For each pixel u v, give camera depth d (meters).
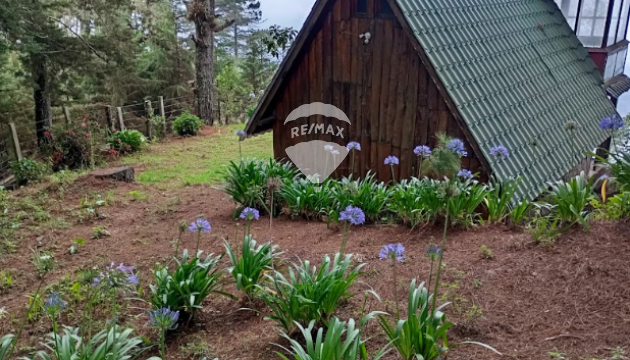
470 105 7.32
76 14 16.66
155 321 3.82
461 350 3.97
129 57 17.22
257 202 8.06
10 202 8.71
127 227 7.92
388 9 7.91
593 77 11.31
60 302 3.99
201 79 19.41
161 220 8.23
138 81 20.83
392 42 7.98
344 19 8.42
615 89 12.73
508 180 6.57
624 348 3.83
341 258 5.29
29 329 4.94
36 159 13.22
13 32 13.41
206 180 11.23
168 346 4.50
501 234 5.96
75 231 7.70
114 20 16.98
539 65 9.54
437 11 8.03
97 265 6.41
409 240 6.19
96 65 16.28
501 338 4.10
